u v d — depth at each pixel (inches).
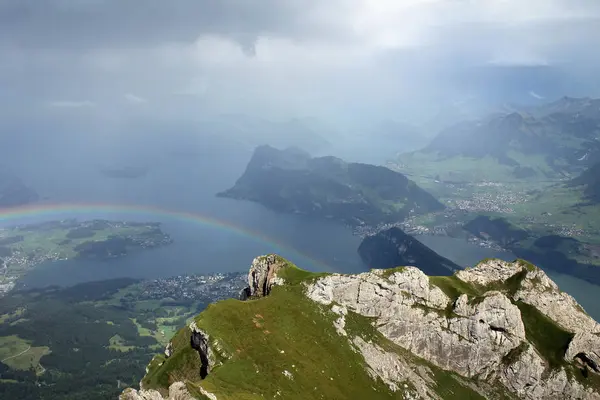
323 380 7175.2
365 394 7396.7
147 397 5462.6
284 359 7180.1
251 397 5999.0
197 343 7455.7
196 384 5802.2
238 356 6924.2
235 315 7839.6
